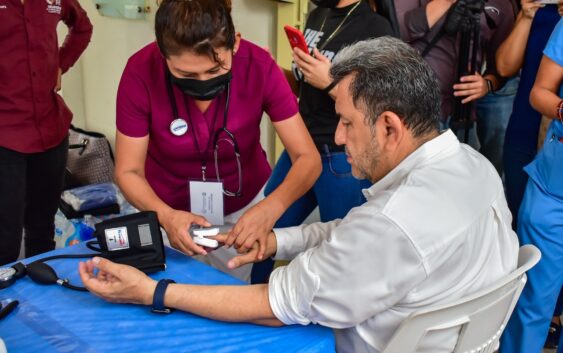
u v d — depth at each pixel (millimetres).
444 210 869
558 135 1679
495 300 956
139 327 964
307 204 1970
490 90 2057
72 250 1260
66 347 902
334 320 912
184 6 1050
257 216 1261
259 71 1370
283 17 2492
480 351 1042
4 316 985
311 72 1634
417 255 835
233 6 2453
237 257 1204
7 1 1794
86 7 3480
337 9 1715
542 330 1844
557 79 1686
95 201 2797
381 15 1720
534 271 1781
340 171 1708
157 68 1306
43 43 1933
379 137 918
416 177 901
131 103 1317
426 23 1985
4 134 1891
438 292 900
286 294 934
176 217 1248
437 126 953
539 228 1749
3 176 1931
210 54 1082
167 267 1183
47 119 2021
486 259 958
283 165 1922
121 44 3268
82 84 3775
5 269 1115
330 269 886
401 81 874
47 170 2094
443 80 2021
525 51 1986
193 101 1356
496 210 980
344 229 894
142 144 1378
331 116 1699
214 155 1479
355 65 914
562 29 1653
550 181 1715
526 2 1916
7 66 1851
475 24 1913
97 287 1024
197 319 991
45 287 1096
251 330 960
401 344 887
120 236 1137
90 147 3199
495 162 2357
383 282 855
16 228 2006
